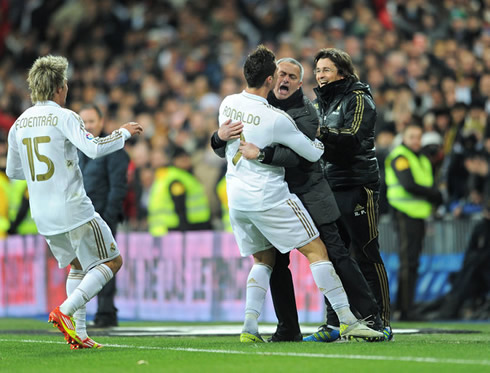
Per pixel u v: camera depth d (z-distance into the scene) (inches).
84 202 796.6
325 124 898.1
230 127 812.6
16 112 2452.0
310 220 831.1
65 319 782.5
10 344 908.6
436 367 632.4
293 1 2576.3
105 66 2650.1
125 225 1831.9
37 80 796.0
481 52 1995.6
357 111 871.7
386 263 1460.4
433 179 1434.5
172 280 1518.2
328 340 888.9
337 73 892.0
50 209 786.8
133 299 1571.1
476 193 1542.8
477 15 2111.2
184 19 2662.4
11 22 2844.5
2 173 1942.7
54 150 784.9
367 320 851.4
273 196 815.7
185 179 1680.6
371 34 2170.3
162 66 2524.6
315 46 2260.1
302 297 1392.7
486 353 725.9
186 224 1669.5
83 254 797.9
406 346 788.6
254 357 710.5
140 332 1130.7
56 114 788.0
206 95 2276.1
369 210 889.5
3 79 2669.8
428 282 1471.5
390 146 1690.5
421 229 1412.4
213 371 629.6
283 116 807.7
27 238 1685.5
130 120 2301.9
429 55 1998.0
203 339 968.9
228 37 2516.0
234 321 1437.0
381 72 1999.3
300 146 812.0
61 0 2829.7
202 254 1481.3
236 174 829.8
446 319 1457.9
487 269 1457.9
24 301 1691.7
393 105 1868.8
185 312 1498.5
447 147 1683.1
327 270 828.0
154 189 1699.1
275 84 838.5
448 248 1478.8
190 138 2089.1
